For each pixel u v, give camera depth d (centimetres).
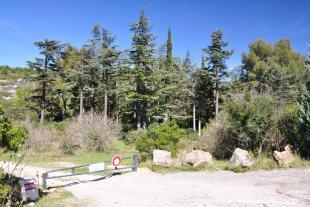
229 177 1257
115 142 2627
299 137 1481
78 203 949
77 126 2434
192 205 869
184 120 4438
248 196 931
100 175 1452
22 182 970
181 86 4216
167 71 4081
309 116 1438
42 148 2259
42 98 3953
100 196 1032
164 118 4006
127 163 1823
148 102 3884
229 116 1745
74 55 4859
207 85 4209
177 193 1023
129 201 955
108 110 4644
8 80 7075
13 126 933
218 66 3894
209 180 1219
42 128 2578
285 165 1374
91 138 2367
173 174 1385
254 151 1616
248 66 6191
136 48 3534
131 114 4378
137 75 3547
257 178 1201
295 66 5778
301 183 1074
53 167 1706
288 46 6788
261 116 1606
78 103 4753
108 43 4297
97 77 4569
